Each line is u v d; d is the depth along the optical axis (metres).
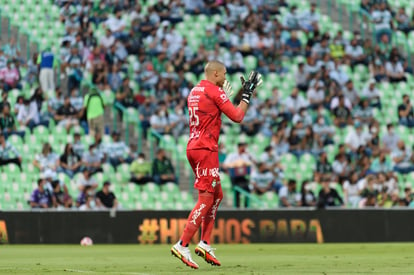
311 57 87.75
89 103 76.50
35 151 76.38
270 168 75.56
